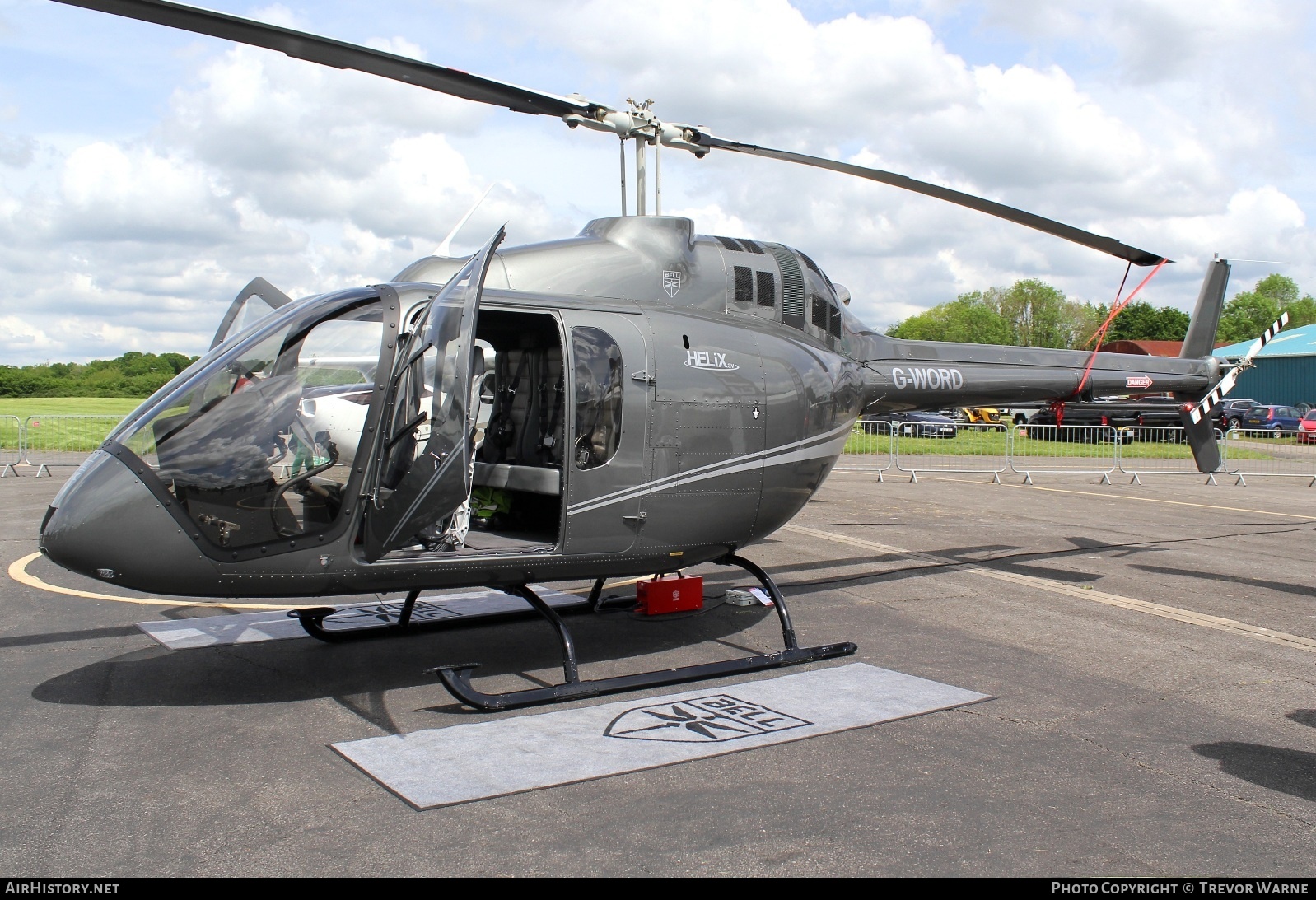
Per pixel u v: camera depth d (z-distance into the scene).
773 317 7.00
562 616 7.57
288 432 4.98
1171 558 10.37
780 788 4.20
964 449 23.92
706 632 7.08
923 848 3.64
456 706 5.28
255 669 6.00
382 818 3.85
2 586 8.34
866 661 6.32
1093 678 5.99
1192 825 3.90
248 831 3.73
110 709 5.20
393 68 5.48
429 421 5.02
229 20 4.79
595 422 5.68
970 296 83.12
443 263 6.25
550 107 6.18
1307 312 92.75
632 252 6.48
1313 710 5.44
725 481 6.18
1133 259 8.69
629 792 4.13
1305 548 11.19
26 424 21.75
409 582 5.24
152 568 4.80
